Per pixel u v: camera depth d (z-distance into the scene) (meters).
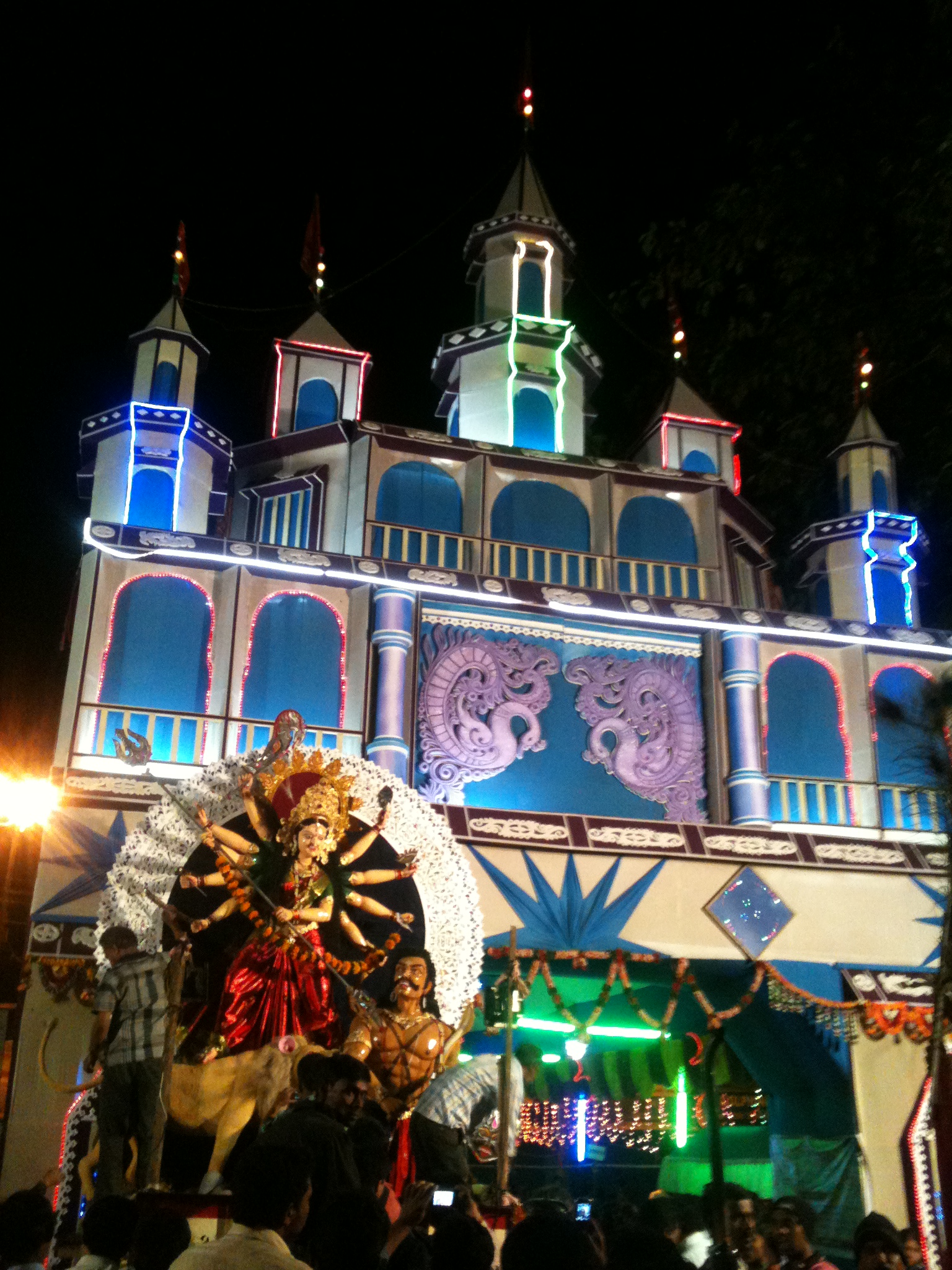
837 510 18.75
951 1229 6.60
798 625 15.23
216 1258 4.12
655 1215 8.84
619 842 13.38
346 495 15.31
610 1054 17.45
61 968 11.21
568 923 12.77
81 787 12.21
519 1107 10.07
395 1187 9.34
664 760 14.69
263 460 15.89
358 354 16.81
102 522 13.70
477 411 16.94
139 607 13.66
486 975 14.05
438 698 14.18
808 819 14.71
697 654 15.23
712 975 13.65
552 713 14.57
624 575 15.62
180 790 11.54
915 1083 12.88
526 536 15.48
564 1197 10.79
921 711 9.24
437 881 11.90
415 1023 10.00
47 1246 6.02
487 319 17.92
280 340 16.69
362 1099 6.53
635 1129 17.00
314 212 17.81
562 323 17.38
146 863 11.19
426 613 14.47
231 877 10.75
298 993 10.50
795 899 13.48
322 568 13.91
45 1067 10.91
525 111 19.53
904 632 15.58
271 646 13.86
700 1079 16.11
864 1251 7.93
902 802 14.82
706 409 18.02
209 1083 9.34
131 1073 8.75
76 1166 10.62
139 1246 5.03
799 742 15.05
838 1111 13.16
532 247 18.38
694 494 16.30
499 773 14.15
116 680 13.32
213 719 13.21
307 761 11.93
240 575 13.84
